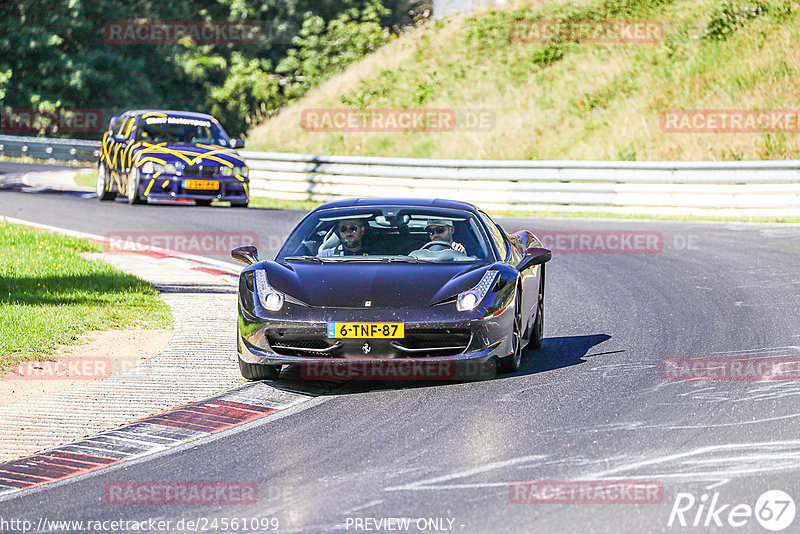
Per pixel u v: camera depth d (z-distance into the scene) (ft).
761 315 119.14
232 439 76.13
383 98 366.02
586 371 94.32
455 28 397.19
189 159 240.32
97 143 369.09
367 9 598.75
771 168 228.02
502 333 90.22
